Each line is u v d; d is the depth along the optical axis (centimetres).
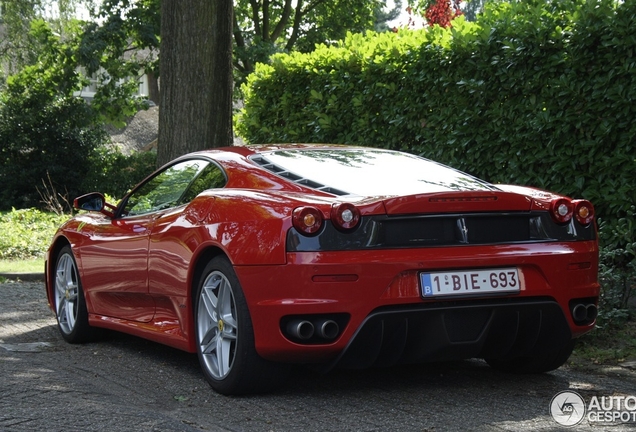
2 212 2142
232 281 422
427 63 853
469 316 415
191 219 467
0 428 371
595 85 708
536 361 480
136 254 525
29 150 2419
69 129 2409
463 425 382
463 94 823
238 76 2919
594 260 450
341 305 395
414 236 408
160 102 1001
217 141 992
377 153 516
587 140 727
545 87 745
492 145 795
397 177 461
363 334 398
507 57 768
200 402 425
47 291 652
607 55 697
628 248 629
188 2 975
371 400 427
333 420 390
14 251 1226
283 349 403
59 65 2592
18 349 580
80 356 557
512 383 470
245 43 3008
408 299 400
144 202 557
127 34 2620
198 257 454
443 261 405
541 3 759
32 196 2362
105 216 600
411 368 504
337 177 453
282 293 399
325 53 1023
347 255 396
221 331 440
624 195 698
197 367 515
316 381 468
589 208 449
